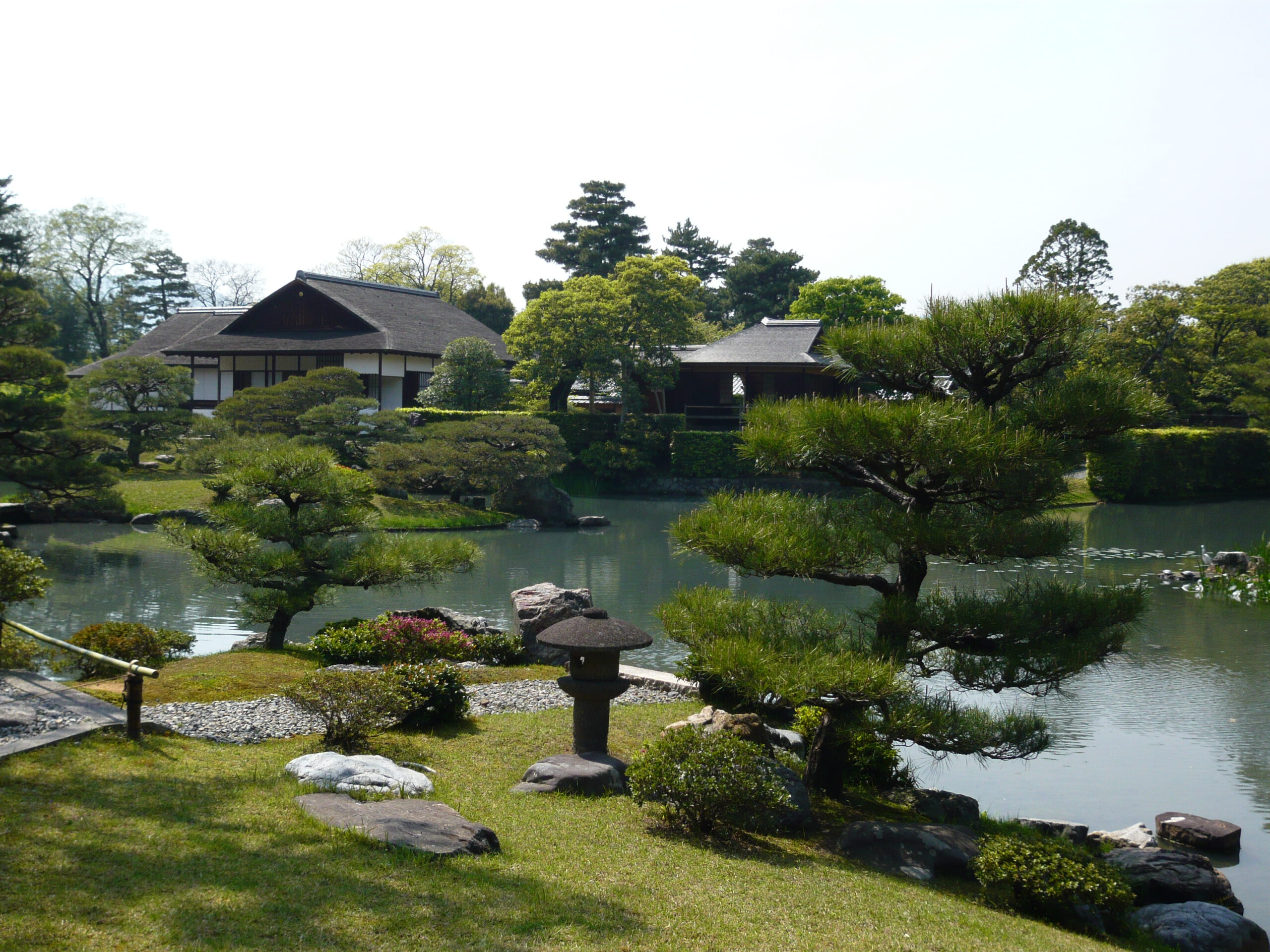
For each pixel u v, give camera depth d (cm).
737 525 949
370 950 556
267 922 576
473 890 665
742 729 1199
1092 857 889
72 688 1152
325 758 914
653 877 754
